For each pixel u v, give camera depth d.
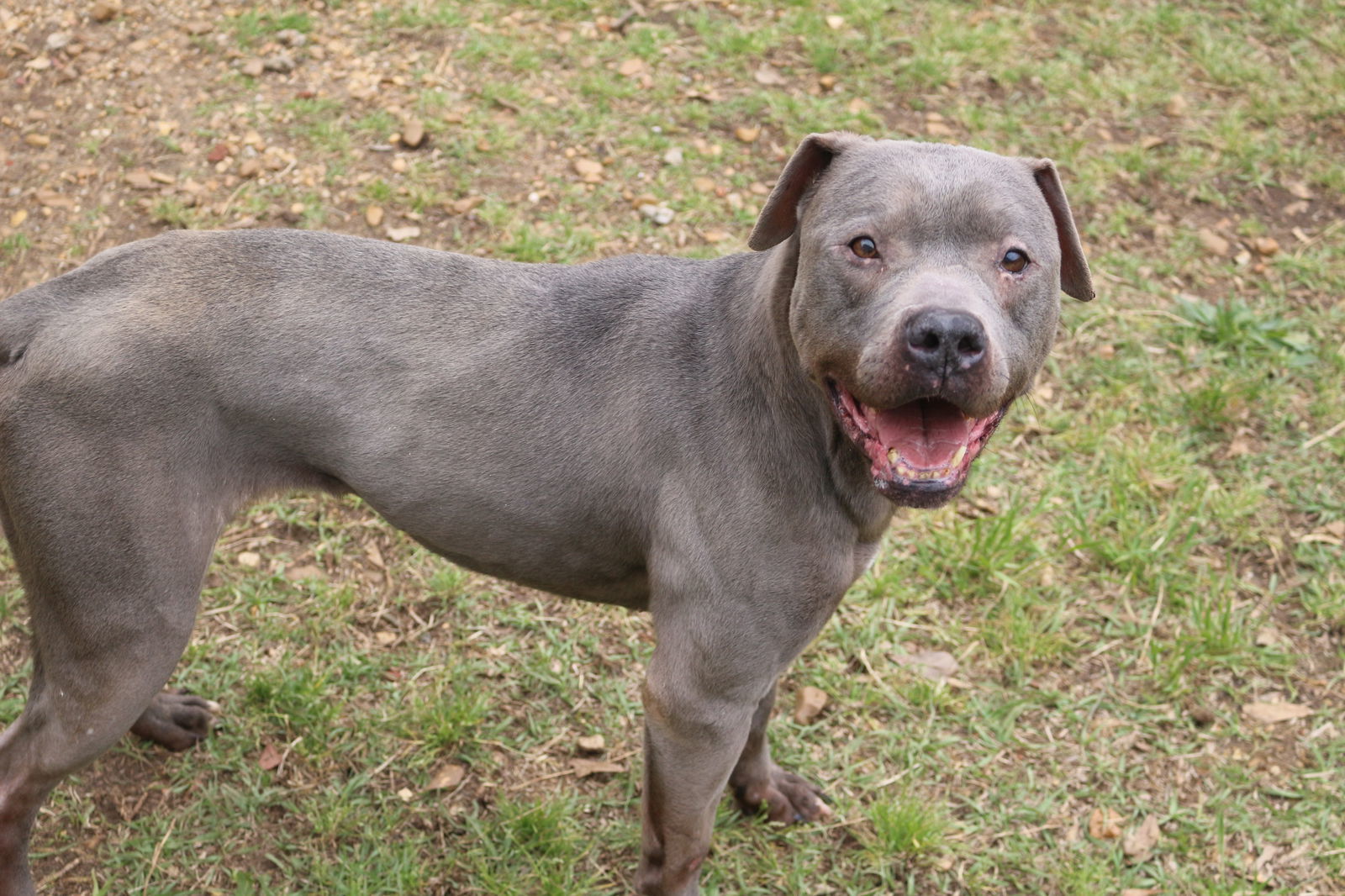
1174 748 4.20
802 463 2.99
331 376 3.07
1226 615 4.46
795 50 6.68
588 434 3.11
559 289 3.24
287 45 6.28
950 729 4.22
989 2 7.18
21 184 5.55
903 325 2.56
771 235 3.01
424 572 4.51
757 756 3.81
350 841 3.79
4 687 4.05
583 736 4.12
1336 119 6.73
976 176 2.79
